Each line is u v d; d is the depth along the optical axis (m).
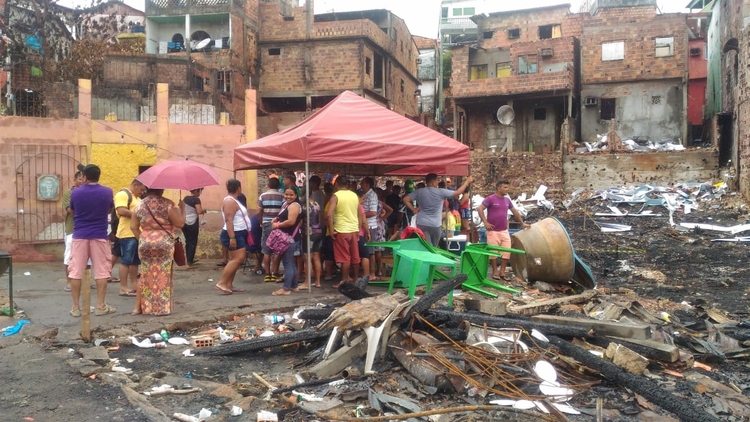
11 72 24.56
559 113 33.97
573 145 30.81
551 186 28.83
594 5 39.75
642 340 6.30
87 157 13.16
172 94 27.70
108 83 28.52
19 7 28.86
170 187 7.84
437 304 7.57
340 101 9.76
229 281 8.82
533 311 7.84
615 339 6.31
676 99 31.88
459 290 8.85
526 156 29.44
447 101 46.69
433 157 9.40
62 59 30.94
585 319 7.00
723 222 19.73
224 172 14.02
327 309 6.61
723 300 10.02
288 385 5.12
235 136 14.08
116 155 13.35
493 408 4.61
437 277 9.20
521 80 32.69
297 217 8.78
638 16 35.66
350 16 38.91
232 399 4.80
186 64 29.36
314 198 10.34
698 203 23.30
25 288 9.28
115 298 8.39
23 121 12.68
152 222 7.27
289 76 35.25
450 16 52.03
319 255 9.38
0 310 7.35
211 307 7.77
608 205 24.92
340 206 9.01
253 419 4.43
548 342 6.01
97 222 7.21
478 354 5.45
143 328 6.67
